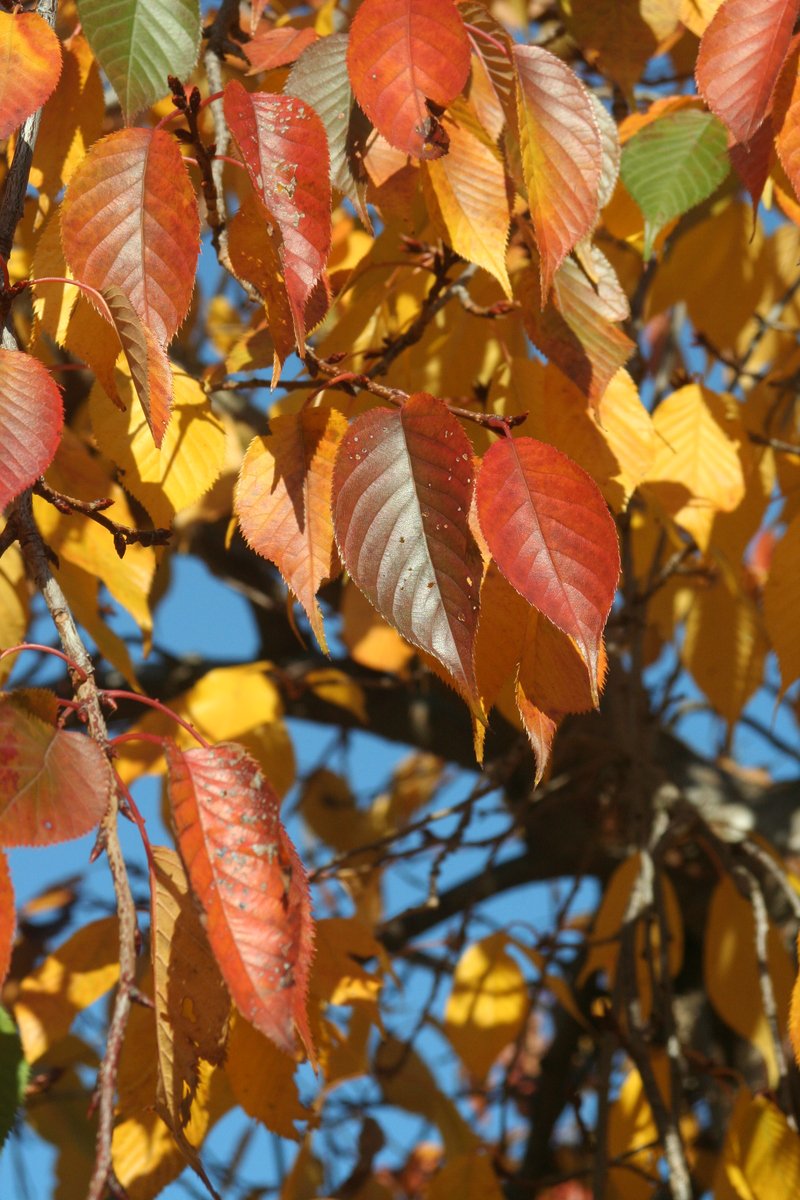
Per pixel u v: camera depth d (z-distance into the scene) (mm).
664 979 1394
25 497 1049
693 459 1278
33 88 1038
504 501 999
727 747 1425
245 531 1042
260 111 1023
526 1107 2348
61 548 1234
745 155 1097
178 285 1013
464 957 1449
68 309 1070
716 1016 2107
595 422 1193
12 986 2053
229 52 1240
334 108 1124
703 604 1433
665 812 1638
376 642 1707
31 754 945
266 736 1458
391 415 1015
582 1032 2104
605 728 1888
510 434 1016
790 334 1673
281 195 1021
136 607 1241
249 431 1786
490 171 1117
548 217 1086
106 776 952
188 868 954
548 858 2211
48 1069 1711
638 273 1481
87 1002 1229
